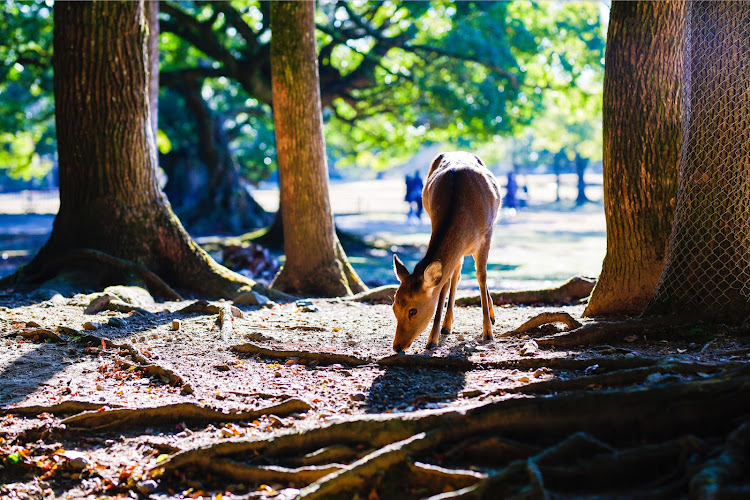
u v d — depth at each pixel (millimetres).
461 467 3971
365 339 7035
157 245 10664
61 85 10398
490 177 7180
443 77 23562
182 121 31203
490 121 23234
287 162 11133
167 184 31188
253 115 32250
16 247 25047
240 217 29828
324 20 25266
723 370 4645
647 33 7406
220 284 10539
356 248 23203
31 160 32531
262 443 4430
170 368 6121
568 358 5609
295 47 10867
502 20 22656
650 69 7434
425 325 6070
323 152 11320
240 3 24391
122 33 10273
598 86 23297
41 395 5676
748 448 3467
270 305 9383
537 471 3516
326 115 29609
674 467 3631
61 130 10531
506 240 24453
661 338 6203
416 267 6039
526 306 9195
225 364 6332
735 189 6242
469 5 22641
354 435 4328
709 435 3891
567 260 18469
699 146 6406
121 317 8148
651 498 3359
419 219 33156
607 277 7793
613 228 7730
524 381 5258
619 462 3635
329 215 11367
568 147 44906
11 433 5023
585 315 7879
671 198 7465
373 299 9961
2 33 22047
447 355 6145
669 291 6547
